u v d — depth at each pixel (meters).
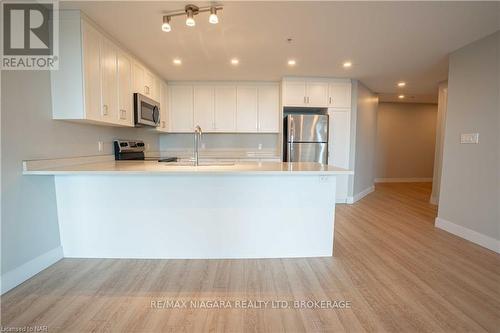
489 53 2.68
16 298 1.78
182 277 2.08
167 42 2.86
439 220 3.36
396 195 5.57
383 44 2.90
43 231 2.19
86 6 2.14
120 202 2.37
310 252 2.47
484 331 1.50
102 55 2.54
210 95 4.65
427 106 7.43
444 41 2.82
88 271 2.16
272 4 2.10
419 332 1.50
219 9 2.07
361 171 5.21
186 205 2.38
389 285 1.99
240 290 1.91
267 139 5.09
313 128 4.36
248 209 2.40
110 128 3.25
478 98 2.81
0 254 1.81
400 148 7.50
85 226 2.39
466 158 2.96
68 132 2.47
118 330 1.50
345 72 4.04
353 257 2.47
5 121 1.83
